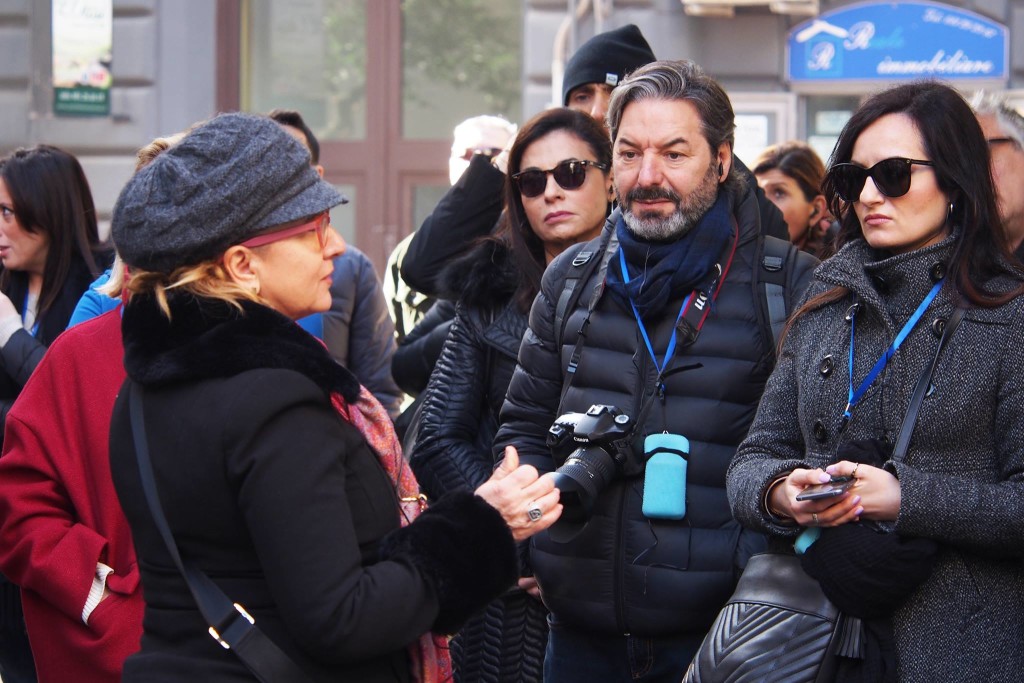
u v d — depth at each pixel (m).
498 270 3.66
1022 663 2.47
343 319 5.31
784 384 2.81
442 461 3.55
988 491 2.42
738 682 2.48
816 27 8.55
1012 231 3.57
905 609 2.49
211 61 9.29
